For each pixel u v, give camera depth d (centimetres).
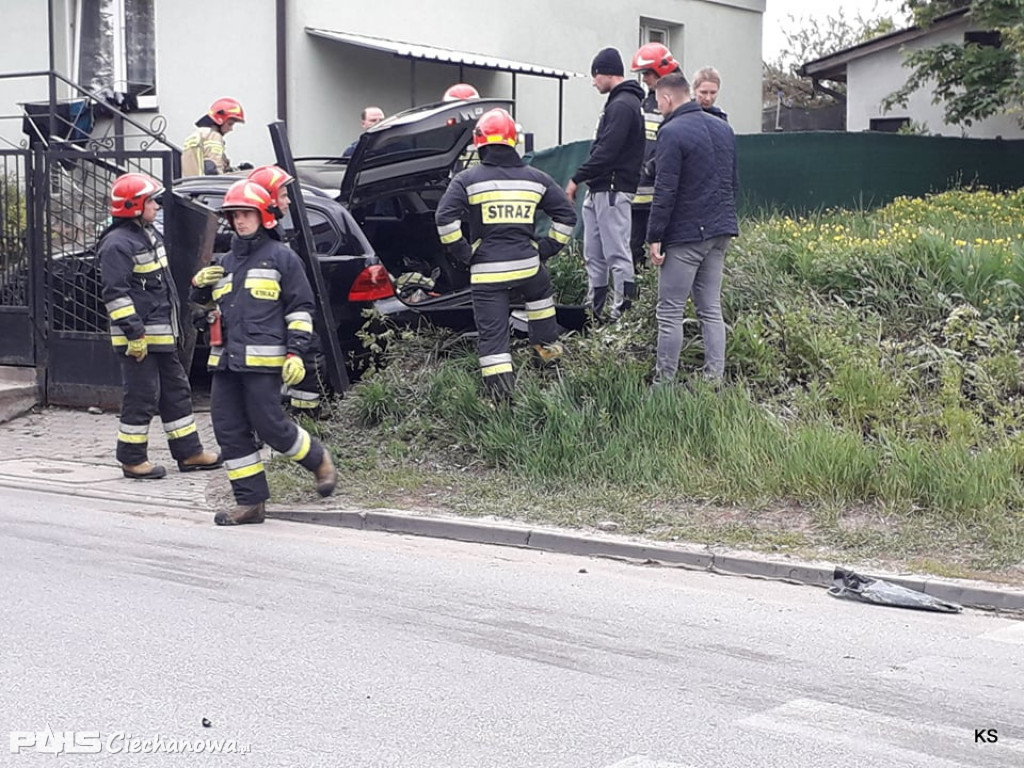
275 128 990
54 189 1144
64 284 1139
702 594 655
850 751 450
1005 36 1780
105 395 1130
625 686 513
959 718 484
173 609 609
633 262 1059
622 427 860
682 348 952
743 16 2178
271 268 780
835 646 571
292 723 469
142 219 895
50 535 752
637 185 1027
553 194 910
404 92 1672
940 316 999
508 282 901
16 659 535
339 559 712
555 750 447
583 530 754
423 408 940
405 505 816
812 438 803
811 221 1307
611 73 1017
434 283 1130
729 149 895
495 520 777
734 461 803
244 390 792
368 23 1617
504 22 1780
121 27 1633
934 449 789
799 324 961
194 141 1339
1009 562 679
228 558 709
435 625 591
